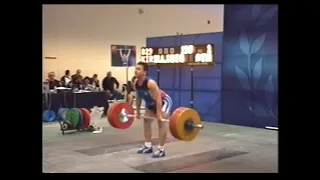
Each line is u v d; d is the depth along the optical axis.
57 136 6.57
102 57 12.32
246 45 7.64
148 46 9.85
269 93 7.31
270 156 5.02
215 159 4.85
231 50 7.92
